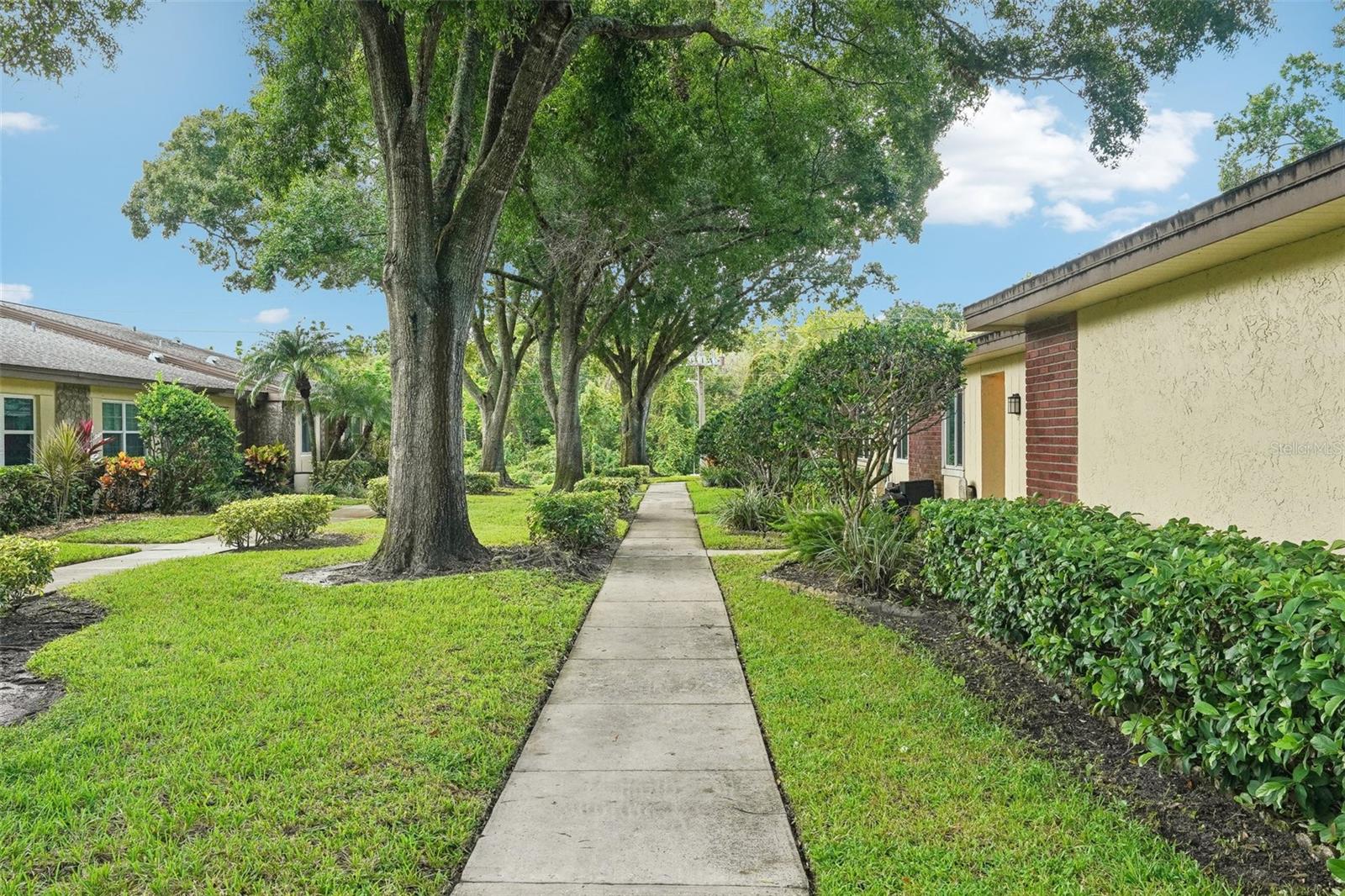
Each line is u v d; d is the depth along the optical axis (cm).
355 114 1092
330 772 344
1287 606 247
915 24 971
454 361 866
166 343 2653
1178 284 572
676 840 289
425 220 834
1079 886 250
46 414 1477
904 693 439
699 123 1241
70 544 1120
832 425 706
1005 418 1105
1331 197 368
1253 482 498
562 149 1302
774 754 364
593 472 3088
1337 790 253
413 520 840
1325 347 441
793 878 262
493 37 752
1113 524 445
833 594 702
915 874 260
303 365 2072
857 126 1384
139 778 338
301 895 254
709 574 856
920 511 639
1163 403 591
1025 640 462
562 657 536
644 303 2166
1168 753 308
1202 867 260
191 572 828
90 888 255
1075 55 905
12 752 364
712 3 1074
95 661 509
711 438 2409
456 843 286
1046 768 336
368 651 533
